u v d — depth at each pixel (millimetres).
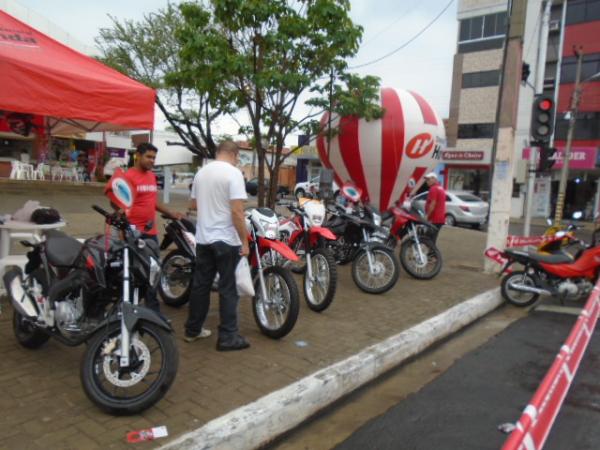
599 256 6598
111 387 3555
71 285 3631
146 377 3781
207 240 4281
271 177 8359
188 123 8789
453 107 32750
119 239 3619
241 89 7578
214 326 5078
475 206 19625
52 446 2797
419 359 5004
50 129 7070
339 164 10148
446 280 8008
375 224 7180
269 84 7180
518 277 7086
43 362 3965
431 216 8688
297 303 4586
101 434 2945
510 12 8328
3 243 5312
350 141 9641
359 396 4102
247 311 5746
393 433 3480
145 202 5328
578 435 3504
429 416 3748
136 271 3502
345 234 7352
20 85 4184
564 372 3326
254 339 4770
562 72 27766
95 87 4566
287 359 4293
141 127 4910
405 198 10172
